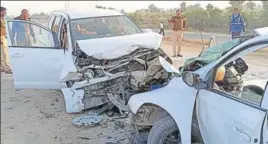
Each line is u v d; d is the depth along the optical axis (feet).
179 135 13.30
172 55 39.96
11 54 23.41
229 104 11.32
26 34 23.49
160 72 19.36
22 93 27.02
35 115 22.08
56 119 21.17
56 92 26.94
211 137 12.02
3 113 22.57
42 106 23.77
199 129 12.67
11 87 28.76
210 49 15.11
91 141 17.74
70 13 25.73
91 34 23.58
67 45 23.22
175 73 18.75
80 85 21.21
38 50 23.47
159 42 22.38
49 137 18.70
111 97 21.06
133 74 20.83
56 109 23.02
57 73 23.36
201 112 12.40
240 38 14.38
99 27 24.35
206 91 12.35
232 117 11.00
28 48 23.48
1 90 27.94
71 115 21.59
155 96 13.85
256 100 10.68
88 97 21.43
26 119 21.47
